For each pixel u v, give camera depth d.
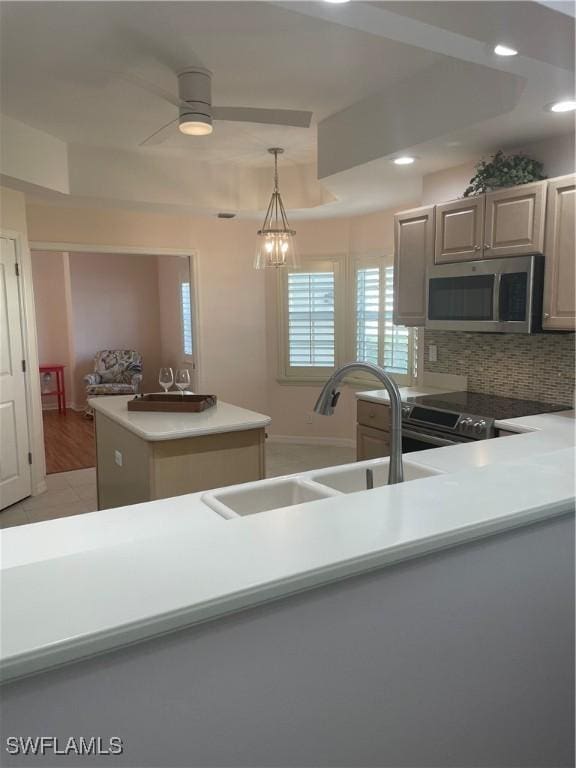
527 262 2.99
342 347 5.97
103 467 3.66
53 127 3.87
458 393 3.92
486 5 1.77
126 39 2.60
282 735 1.02
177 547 1.06
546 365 3.46
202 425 2.96
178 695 0.91
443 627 1.22
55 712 0.81
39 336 8.60
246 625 0.96
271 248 4.73
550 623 1.44
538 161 3.14
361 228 5.64
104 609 0.84
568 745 1.54
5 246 4.23
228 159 4.77
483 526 1.18
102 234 5.32
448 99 2.91
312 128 3.95
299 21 2.44
